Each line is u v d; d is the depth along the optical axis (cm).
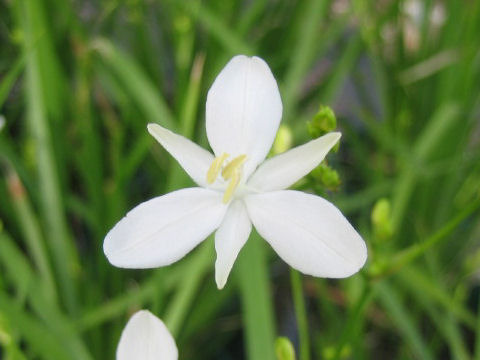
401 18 22
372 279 13
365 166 22
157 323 9
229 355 21
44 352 14
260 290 14
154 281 16
